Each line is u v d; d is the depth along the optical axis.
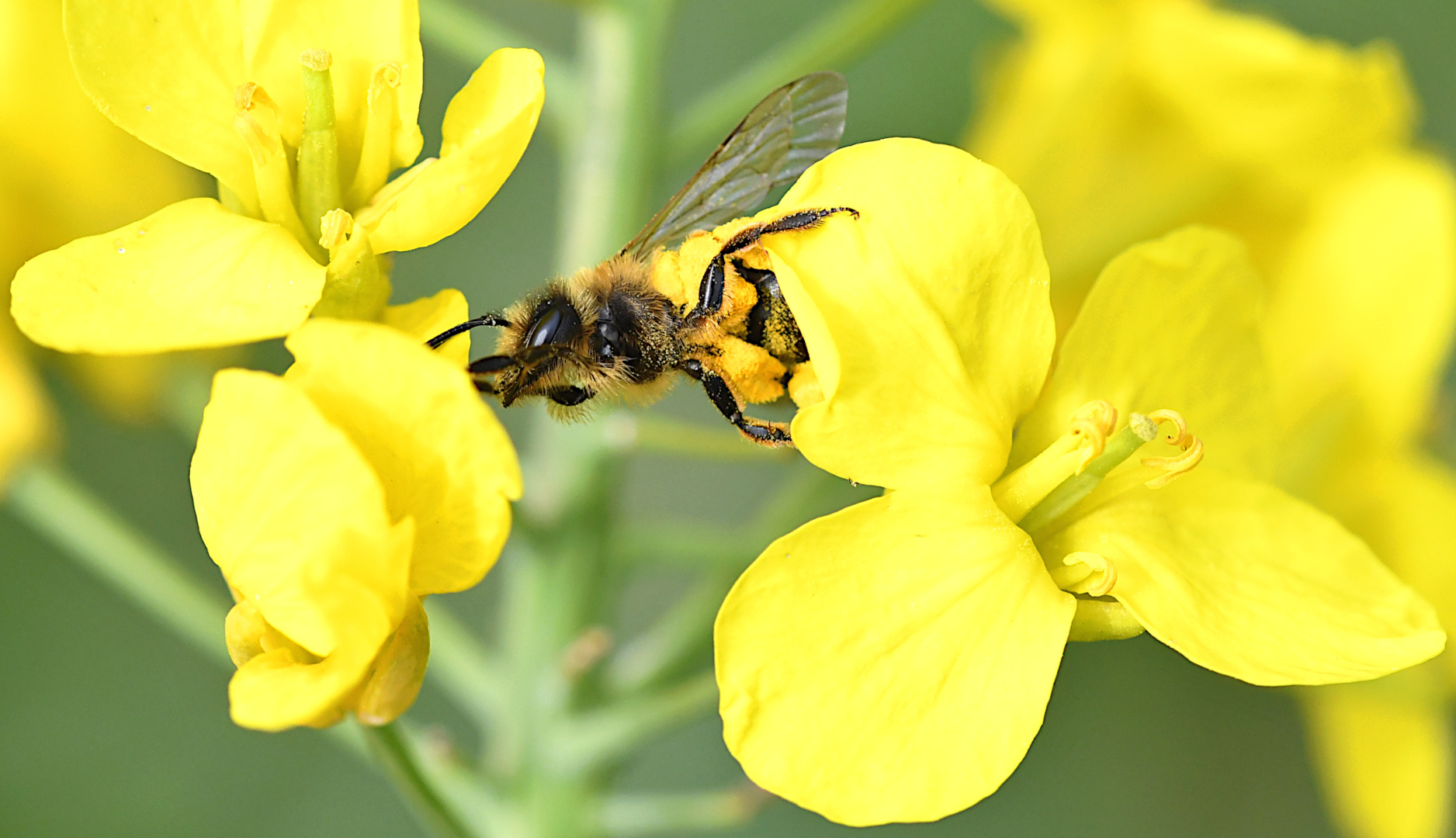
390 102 0.15
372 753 0.16
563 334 0.16
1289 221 0.18
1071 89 0.18
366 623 0.14
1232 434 0.16
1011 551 0.15
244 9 0.15
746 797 0.17
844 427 0.15
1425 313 0.18
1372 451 0.18
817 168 0.15
